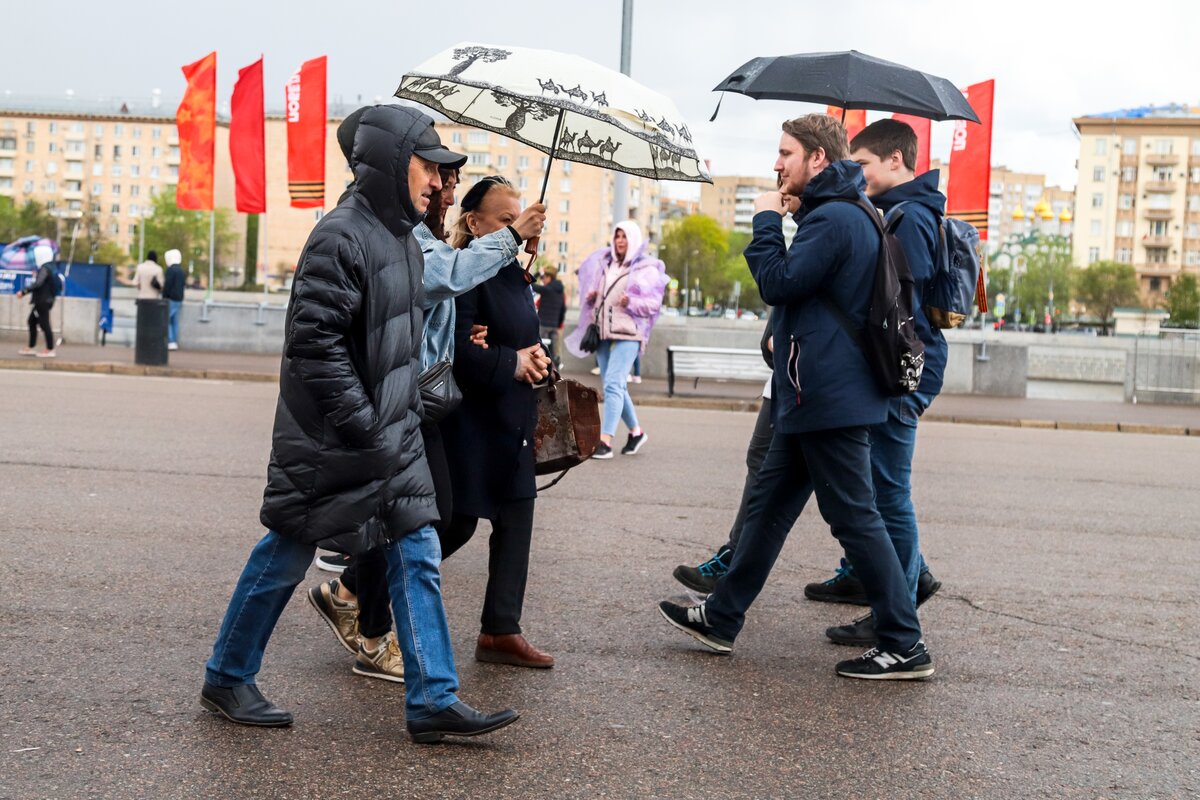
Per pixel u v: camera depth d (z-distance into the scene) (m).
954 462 12.51
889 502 5.29
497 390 4.67
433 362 4.48
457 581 6.29
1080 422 17.61
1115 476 11.90
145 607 5.44
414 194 3.88
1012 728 4.40
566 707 4.40
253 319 23.84
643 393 19.38
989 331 47.44
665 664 5.00
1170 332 21.45
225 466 9.66
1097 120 145.38
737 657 5.16
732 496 9.53
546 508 8.56
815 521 8.58
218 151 130.62
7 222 143.62
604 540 7.52
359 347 3.78
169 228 131.25
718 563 6.17
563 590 6.18
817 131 4.83
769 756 4.00
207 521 7.43
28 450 9.97
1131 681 5.04
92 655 4.72
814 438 4.82
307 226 123.88
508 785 3.63
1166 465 13.07
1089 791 3.83
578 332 11.78
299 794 3.49
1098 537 8.41
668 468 10.99
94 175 153.62
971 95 20.17
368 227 3.77
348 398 3.70
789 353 4.81
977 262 5.43
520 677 4.73
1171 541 8.37
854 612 6.05
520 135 5.23
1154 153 144.38
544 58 4.44
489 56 4.47
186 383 17.72
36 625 5.09
